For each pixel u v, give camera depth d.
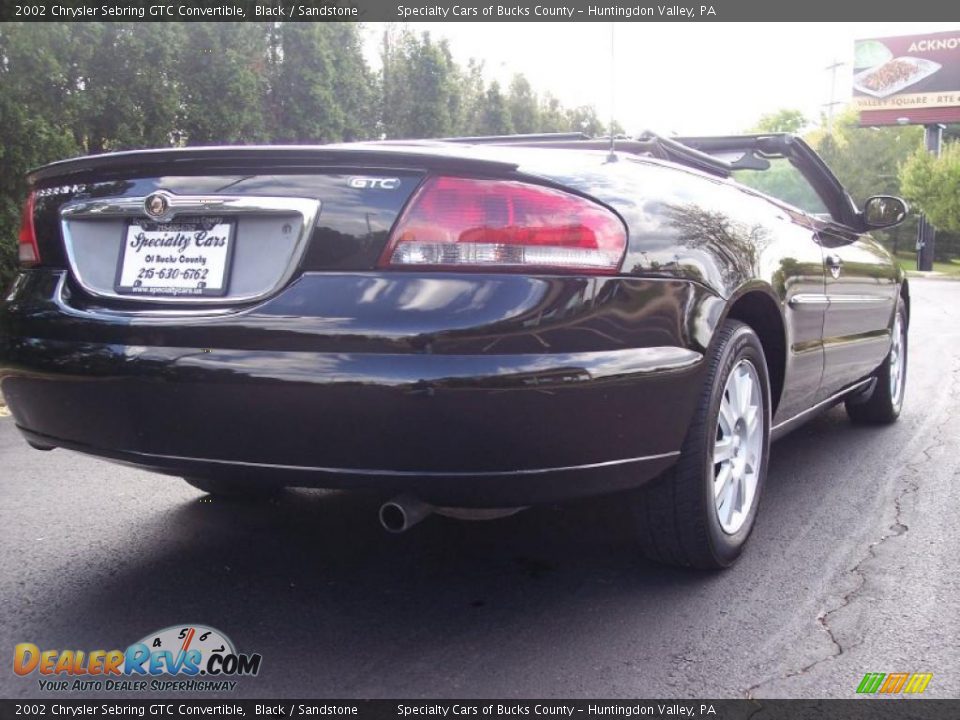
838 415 5.67
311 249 2.35
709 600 2.79
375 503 3.79
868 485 4.04
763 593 2.84
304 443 2.30
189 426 2.38
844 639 2.53
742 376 3.04
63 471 4.29
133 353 2.42
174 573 3.02
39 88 9.13
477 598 2.82
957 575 2.98
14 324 2.72
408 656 2.45
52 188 2.83
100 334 2.49
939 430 5.18
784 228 3.51
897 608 2.72
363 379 2.22
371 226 2.32
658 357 2.48
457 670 2.37
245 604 2.78
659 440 2.55
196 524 3.52
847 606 2.74
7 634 2.58
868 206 4.67
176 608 2.75
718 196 3.08
